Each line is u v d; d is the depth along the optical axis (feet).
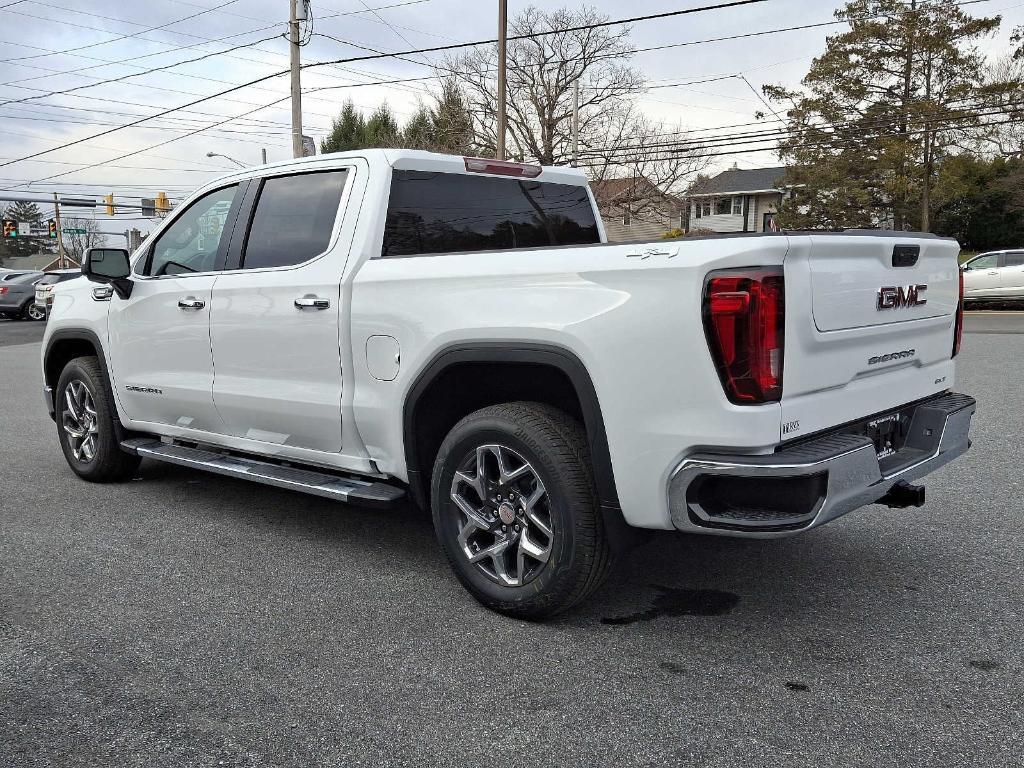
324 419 13.26
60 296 19.01
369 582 12.93
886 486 10.47
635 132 130.82
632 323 9.80
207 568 13.55
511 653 10.49
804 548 14.19
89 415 18.63
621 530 10.43
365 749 8.41
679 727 8.75
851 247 10.15
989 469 19.02
